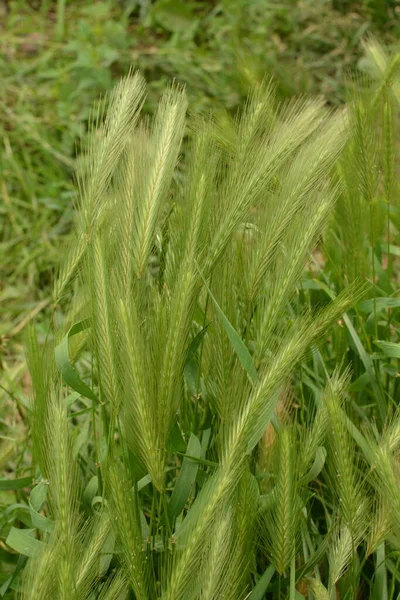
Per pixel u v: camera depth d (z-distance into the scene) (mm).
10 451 818
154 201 606
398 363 771
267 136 651
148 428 578
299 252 617
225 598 575
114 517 584
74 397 666
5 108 1390
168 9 1592
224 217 620
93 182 632
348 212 741
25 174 1319
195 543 559
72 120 1372
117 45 1503
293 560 600
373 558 703
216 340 640
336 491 668
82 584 579
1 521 744
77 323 647
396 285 863
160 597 580
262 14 1553
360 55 1450
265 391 572
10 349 1087
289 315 776
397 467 586
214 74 1452
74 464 601
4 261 1210
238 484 592
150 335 608
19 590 618
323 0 1524
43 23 1590
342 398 684
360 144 701
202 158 630
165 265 648
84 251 644
